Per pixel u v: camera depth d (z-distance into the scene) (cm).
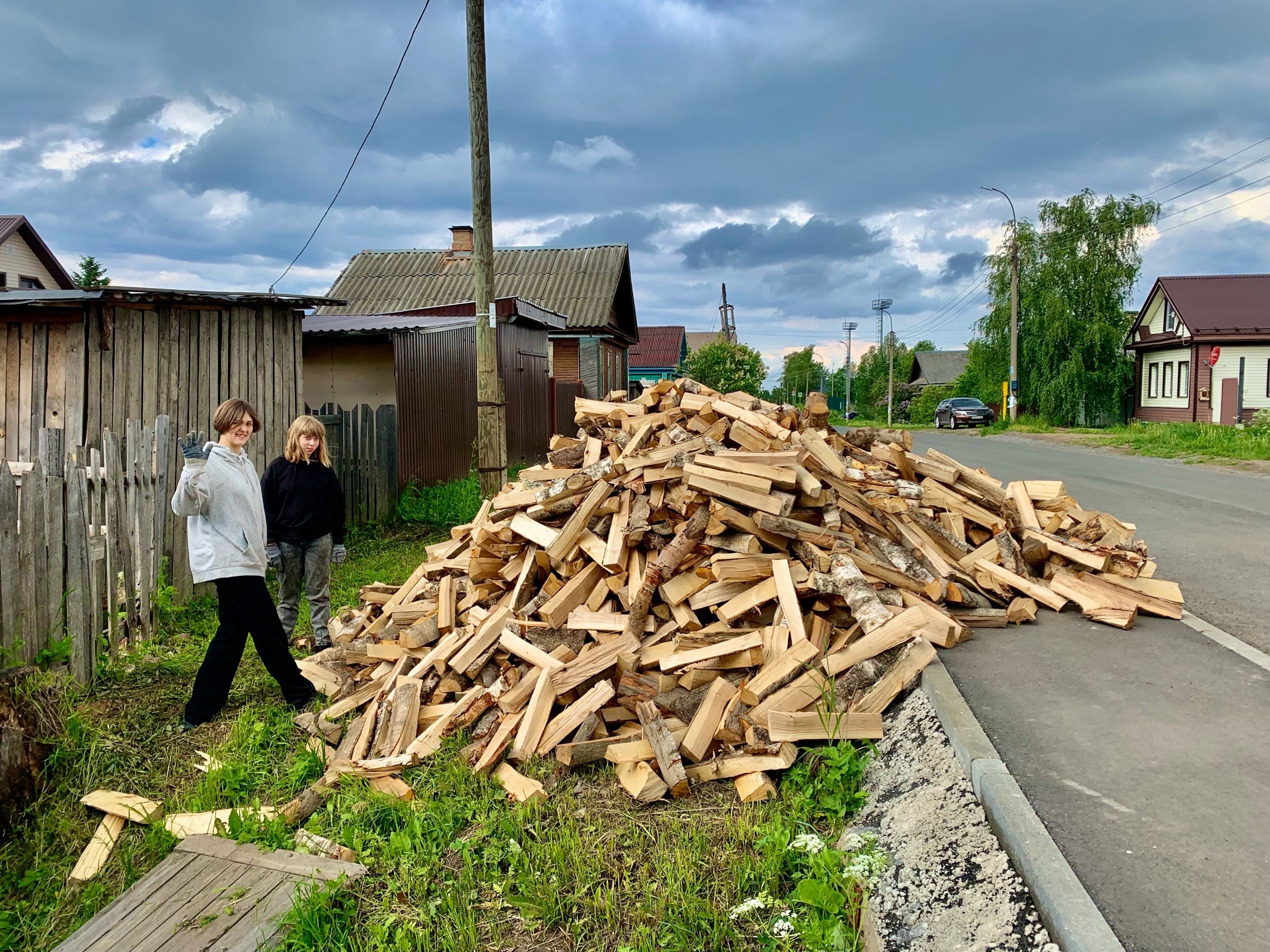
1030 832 275
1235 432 2014
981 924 254
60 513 516
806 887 291
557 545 504
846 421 5638
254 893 332
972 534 609
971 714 363
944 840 297
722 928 288
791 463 494
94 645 545
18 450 725
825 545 481
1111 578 569
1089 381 3266
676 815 365
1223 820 293
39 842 394
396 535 1027
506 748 417
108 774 442
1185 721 378
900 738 373
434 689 474
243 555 488
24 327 721
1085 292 3297
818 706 390
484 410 1005
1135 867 267
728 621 451
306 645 612
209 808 410
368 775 412
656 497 518
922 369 8238
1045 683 429
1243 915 242
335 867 343
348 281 2409
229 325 840
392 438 1124
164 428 636
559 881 323
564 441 694
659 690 437
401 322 1212
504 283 2361
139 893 337
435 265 2494
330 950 303
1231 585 639
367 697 494
